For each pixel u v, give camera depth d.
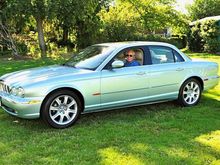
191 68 7.32
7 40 21.41
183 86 7.25
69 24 24.34
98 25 26.83
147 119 6.41
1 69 13.54
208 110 7.07
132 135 5.48
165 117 6.54
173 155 4.64
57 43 28.59
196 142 5.15
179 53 7.34
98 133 5.59
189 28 29.03
